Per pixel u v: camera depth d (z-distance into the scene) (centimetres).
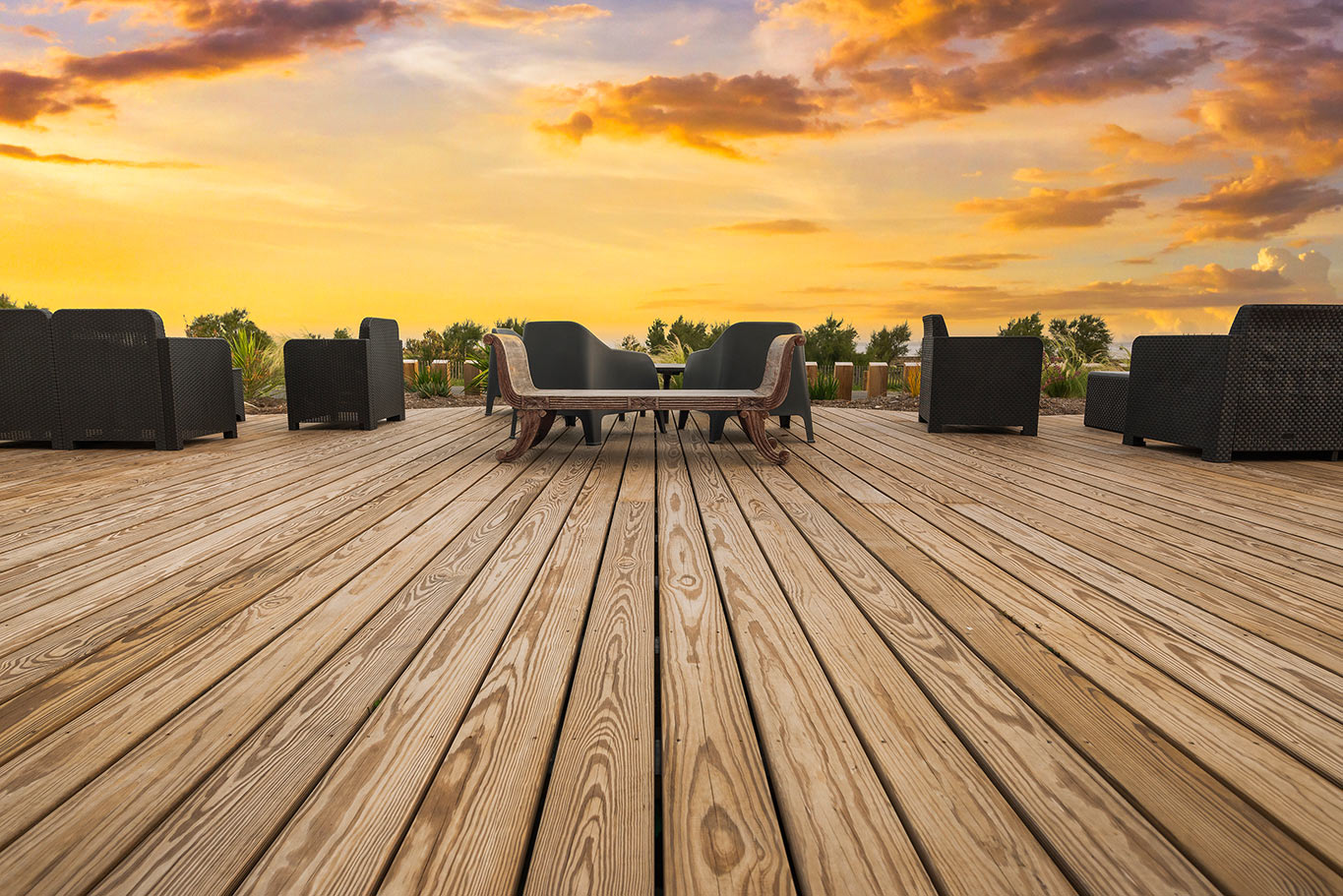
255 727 113
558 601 171
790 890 78
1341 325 398
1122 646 147
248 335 793
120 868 81
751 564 203
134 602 170
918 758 105
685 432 541
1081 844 86
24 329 433
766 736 111
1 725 113
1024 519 259
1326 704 123
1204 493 312
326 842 85
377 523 249
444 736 110
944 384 529
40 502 285
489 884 78
